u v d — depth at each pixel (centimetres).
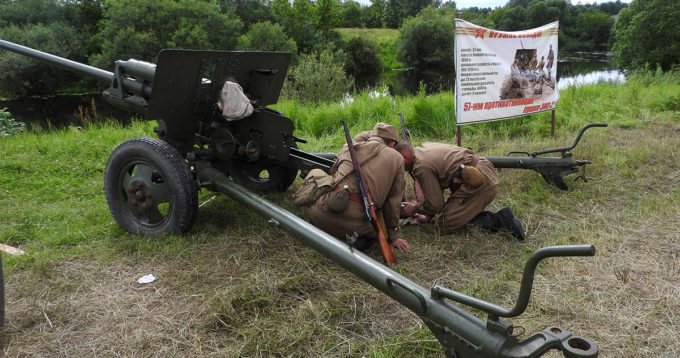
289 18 4884
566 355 162
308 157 401
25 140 709
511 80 595
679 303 263
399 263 324
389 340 244
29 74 2948
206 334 251
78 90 3198
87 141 660
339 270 315
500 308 174
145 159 344
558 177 446
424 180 357
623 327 246
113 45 3017
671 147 586
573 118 767
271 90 397
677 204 402
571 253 146
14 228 382
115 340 246
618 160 530
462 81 550
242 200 339
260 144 369
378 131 355
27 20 3731
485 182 356
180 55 322
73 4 3984
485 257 334
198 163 385
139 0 3109
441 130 734
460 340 186
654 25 3522
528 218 395
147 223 367
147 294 288
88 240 363
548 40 630
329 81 1541
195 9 3253
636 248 330
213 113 372
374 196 317
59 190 477
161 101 339
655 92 925
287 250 344
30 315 264
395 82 3581
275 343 241
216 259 328
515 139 676
